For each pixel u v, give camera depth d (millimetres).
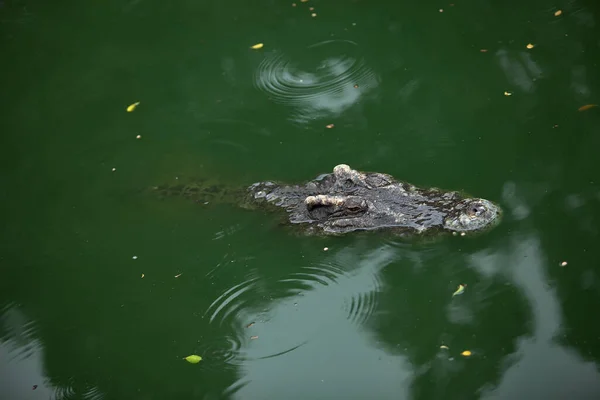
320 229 7672
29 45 11414
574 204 7570
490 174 8078
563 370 6098
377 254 7387
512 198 7711
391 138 8828
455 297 6855
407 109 9250
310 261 7484
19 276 7734
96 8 12156
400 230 7410
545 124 8664
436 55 10094
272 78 10109
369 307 6934
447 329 6598
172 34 11359
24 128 9836
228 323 6938
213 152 9031
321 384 6316
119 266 7719
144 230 8109
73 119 9914
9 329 7176
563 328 6426
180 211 8242
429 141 8688
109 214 8406
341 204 7559
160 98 10117
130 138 9461
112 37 11438
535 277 6891
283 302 7074
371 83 9766
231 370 6516
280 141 9055
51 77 10758
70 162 9211
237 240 7805
